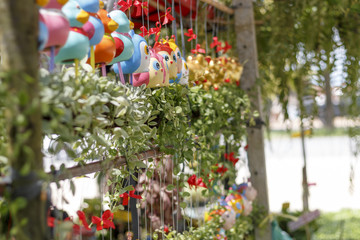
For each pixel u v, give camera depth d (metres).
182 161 2.00
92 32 1.28
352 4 3.29
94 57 1.40
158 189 2.55
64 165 1.25
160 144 1.90
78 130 1.13
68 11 1.18
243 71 3.23
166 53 1.90
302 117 3.51
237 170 2.85
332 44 3.53
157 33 1.96
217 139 2.55
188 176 2.18
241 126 2.89
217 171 2.63
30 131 0.83
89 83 1.18
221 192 2.81
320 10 3.24
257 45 3.81
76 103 1.08
